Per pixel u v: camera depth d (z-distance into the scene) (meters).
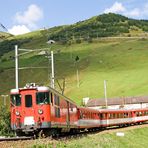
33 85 33.94
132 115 80.38
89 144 37.09
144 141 58.78
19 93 33.59
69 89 164.50
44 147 27.88
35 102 33.22
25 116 33.28
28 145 27.44
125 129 67.00
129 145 51.19
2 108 48.81
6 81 186.12
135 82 166.38
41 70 187.88
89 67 192.00
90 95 156.38
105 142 44.16
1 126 47.44
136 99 146.75
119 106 146.25
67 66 194.38
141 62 193.25
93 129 63.53
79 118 49.34
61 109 37.94
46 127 32.91
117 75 177.50
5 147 26.28
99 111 64.38
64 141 33.19
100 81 171.38
